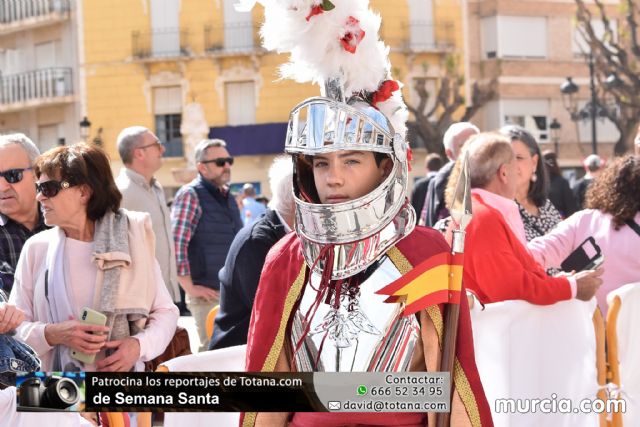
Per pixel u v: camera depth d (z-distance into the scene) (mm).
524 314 4359
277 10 2633
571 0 36000
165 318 3914
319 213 2553
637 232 5020
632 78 31984
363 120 2533
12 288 4105
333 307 2559
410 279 2531
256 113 34844
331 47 2588
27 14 37094
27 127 38062
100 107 36062
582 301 4637
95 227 3814
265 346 2662
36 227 4418
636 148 5680
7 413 2982
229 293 4387
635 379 4840
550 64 35906
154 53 35375
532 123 36031
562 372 4547
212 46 34969
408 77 34969
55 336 3596
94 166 3811
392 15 34594
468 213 2600
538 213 6293
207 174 7188
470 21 35562
